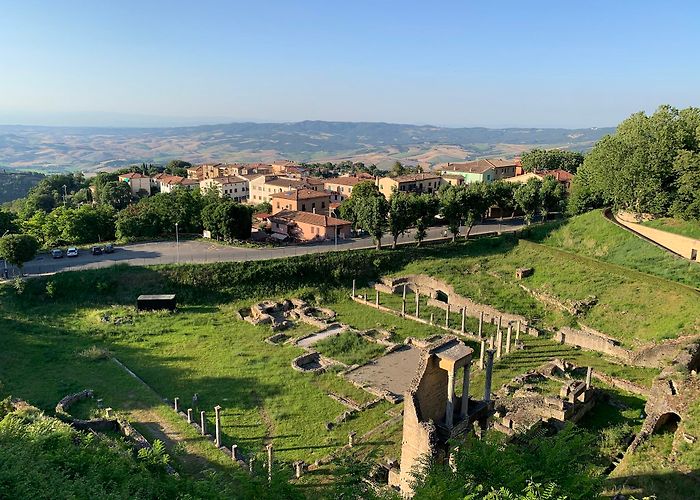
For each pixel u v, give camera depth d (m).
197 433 39.16
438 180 159.12
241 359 53.59
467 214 87.00
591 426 39.75
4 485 20.95
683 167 72.50
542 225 88.75
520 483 18.67
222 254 83.88
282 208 126.62
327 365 52.66
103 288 69.44
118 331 59.69
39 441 26.88
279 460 36.47
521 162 167.88
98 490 22.80
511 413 39.75
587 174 93.25
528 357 52.69
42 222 100.50
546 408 39.53
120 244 92.44
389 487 29.73
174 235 99.69
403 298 69.00
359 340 58.84
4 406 37.78
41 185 196.62
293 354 55.25
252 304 70.69
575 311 60.78
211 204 97.75
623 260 70.31
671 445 33.09
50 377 47.34
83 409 41.72
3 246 66.81
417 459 24.44
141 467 27.70
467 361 29.23
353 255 81.12
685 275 62.09
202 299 71.12
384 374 50.62
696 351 44.28
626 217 83.31
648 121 84.25
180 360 53.06
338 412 43.50
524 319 61.78
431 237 96.19
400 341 59.00
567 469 20.05
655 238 74.50
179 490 25.64
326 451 37.72
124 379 47.56
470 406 32.16
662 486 27.77
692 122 80.81
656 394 39.34
